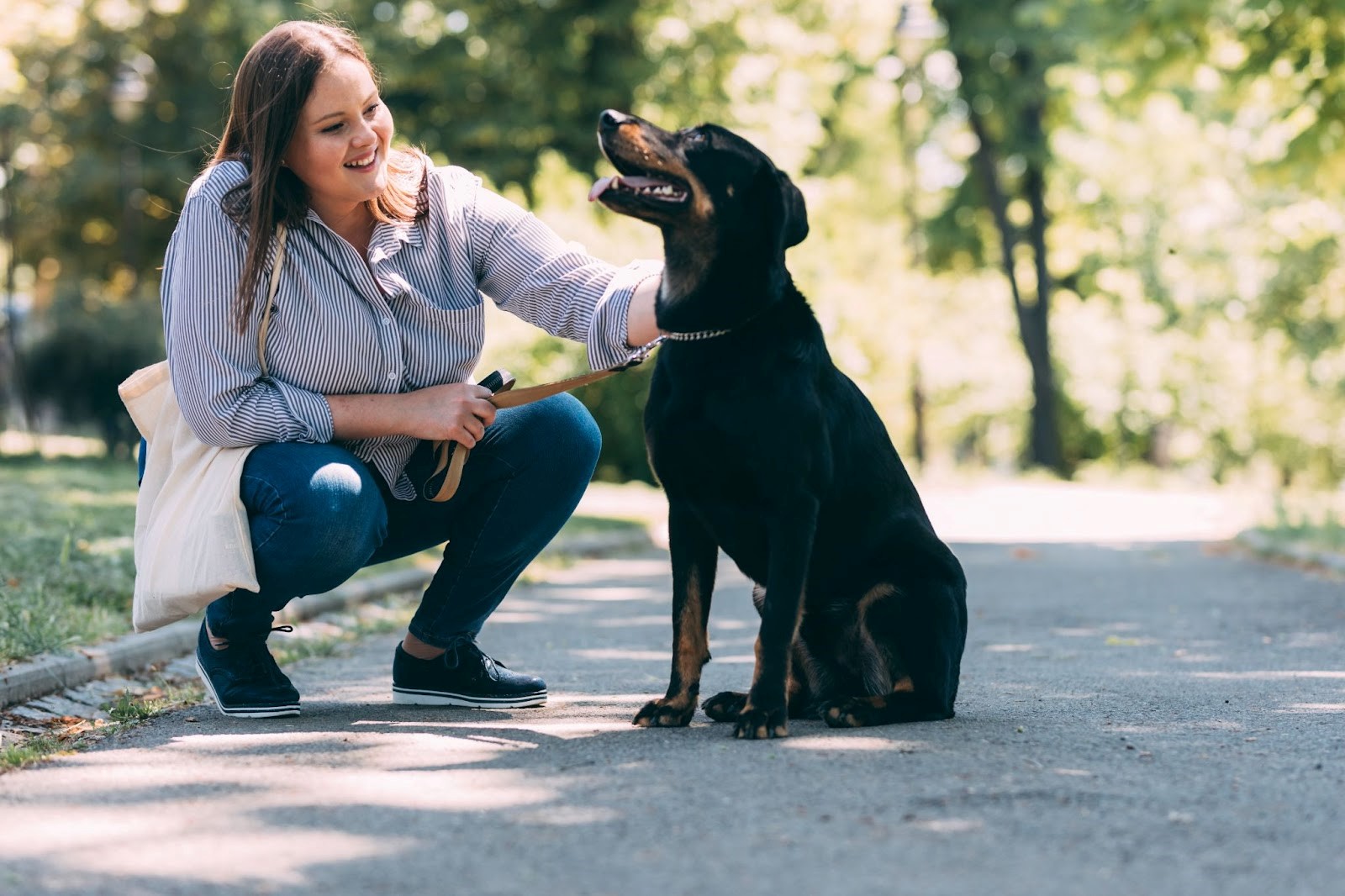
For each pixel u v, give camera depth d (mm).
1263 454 39594
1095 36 14352
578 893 2441
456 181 4293
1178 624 7266
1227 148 30234
